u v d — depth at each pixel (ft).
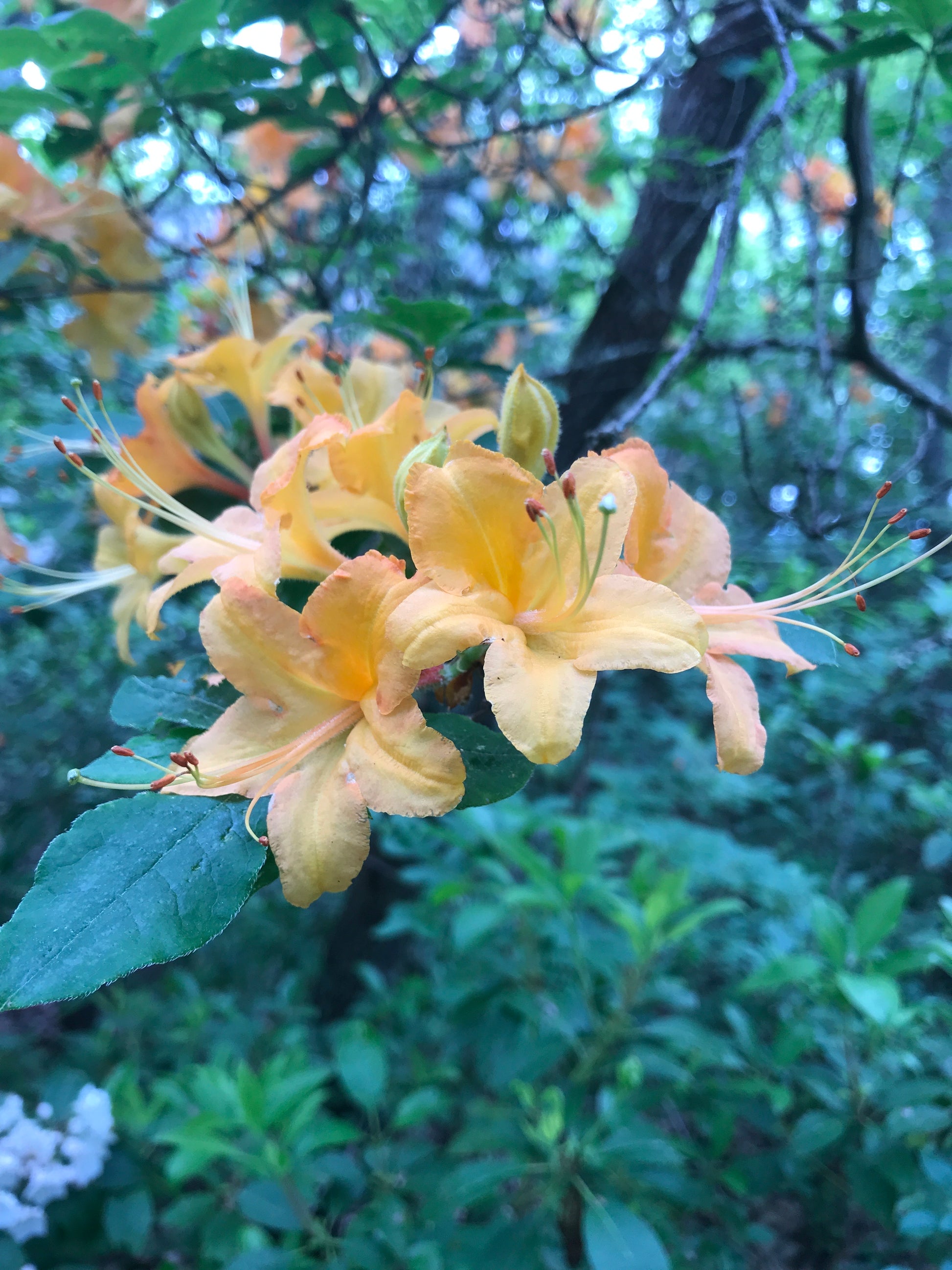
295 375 0.72
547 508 0.52
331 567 0.62
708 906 1.03
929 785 1.68
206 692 0.59
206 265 1.12
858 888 1.54
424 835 1.32
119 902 0.44
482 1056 1.06
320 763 0.51
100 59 0.83
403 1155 1.04
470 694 0.58
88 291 0.96
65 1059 1.53
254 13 0.85
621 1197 0.99
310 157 1.03
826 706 1.85
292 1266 0.87
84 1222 1.02
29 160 0.89
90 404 0.99
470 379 1.53
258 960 1.92
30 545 1.13
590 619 0.50
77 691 1.53
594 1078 1.20
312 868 0.48
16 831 1.41
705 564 0.60
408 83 1.04
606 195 1.82
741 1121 1.40
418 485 0.50
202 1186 1.35
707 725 2.25
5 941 0.42
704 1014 1.40
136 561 0.74
